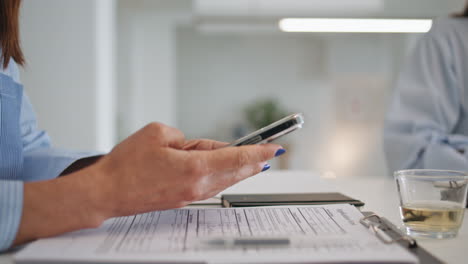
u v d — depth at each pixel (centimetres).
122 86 633
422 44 124
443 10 349
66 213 41
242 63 767
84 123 296
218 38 764
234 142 49
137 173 41
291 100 770
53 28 294
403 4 353
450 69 116
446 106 114
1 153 55
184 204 44
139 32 642
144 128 43
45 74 294
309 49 767
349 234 45
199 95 766
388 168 121
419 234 50
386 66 634
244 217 53
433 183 50
